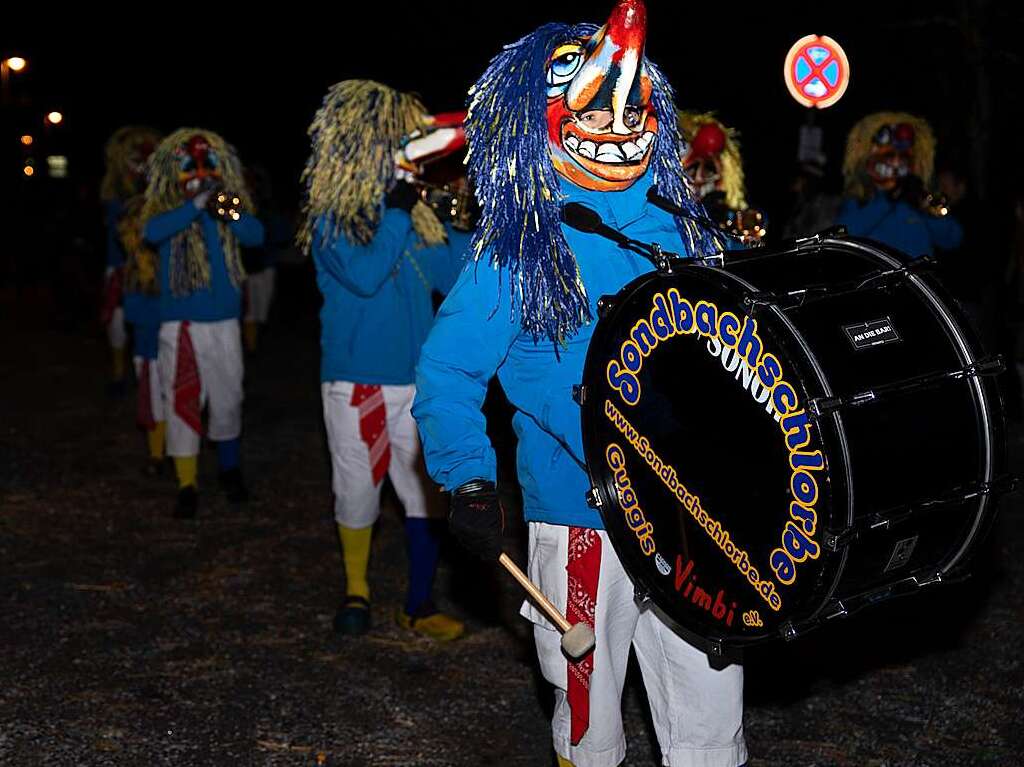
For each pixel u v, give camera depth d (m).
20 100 20.91
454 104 16.80
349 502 4.81
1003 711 4.07
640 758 3.81
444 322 2.73
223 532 6.22
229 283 6.45
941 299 2.38
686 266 2.44
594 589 2.76
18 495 6.89
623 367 2.60
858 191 7.07
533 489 2.81
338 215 4.54
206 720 4.08
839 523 2.21
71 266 14.54
